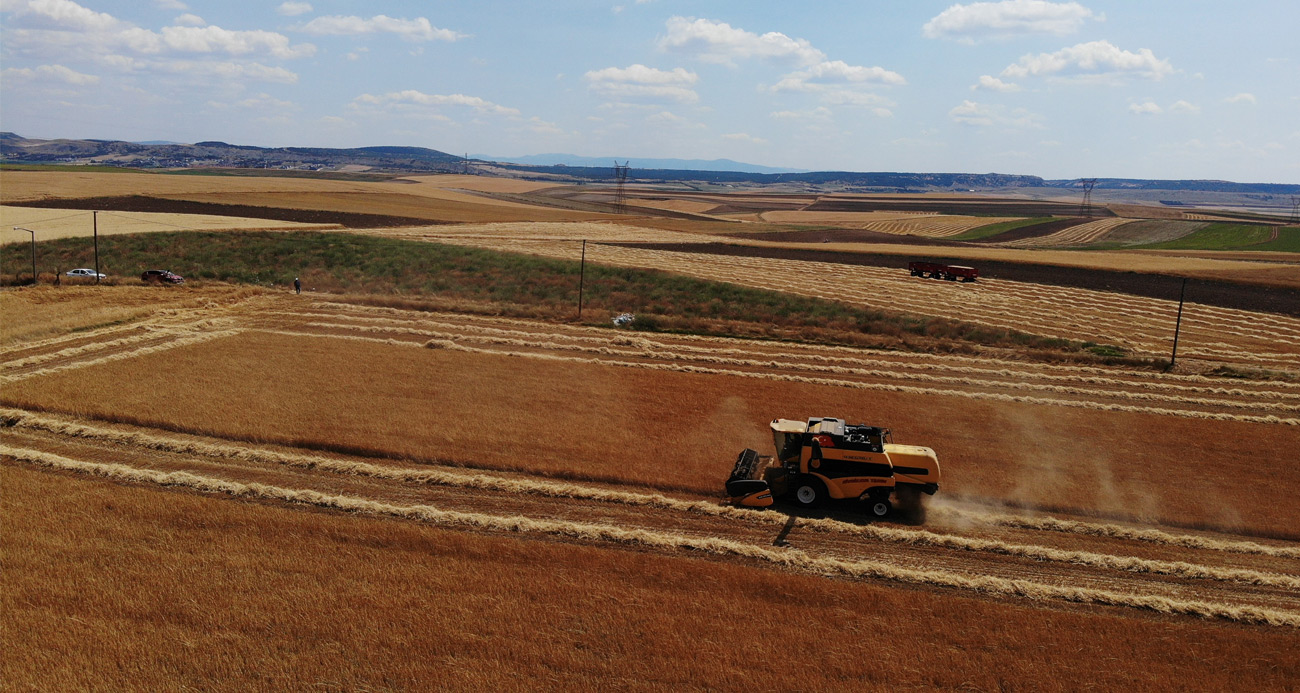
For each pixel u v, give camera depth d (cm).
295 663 1505
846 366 4638
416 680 1470
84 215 10600
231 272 7538
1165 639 1706
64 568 1819
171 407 3077
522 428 3023
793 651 1602
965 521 2359
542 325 5572
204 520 2095
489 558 1952
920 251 12181
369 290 7025
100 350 4131
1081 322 6506
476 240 10750
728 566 1955
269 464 2595
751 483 2370
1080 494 2584
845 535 2220
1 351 4069
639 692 1456
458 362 4156
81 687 1428
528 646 1579
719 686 1483
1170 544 2253
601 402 3484
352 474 2536
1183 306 7394
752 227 17625
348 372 3803
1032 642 1669
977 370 4606
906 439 3139
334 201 15600
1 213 10350
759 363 4550
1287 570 2105
